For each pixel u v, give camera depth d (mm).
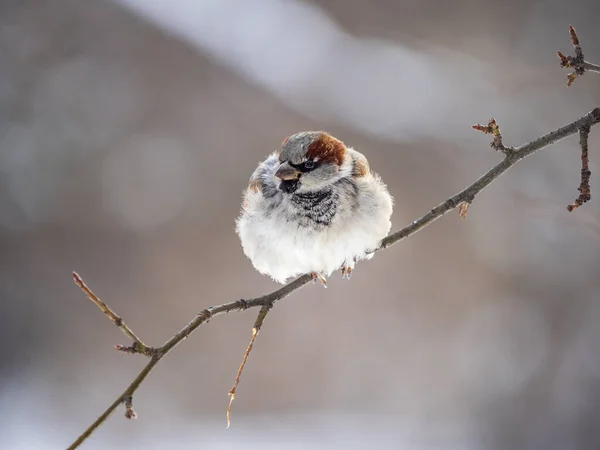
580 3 17531
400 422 12891
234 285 14031
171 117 15492
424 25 17719
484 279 14109
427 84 16641
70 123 15438
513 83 17125
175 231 14438
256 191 5961
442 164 15242
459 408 13180
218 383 13242
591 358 13312
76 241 14539
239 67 16094
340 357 13438
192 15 16688
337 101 15945
